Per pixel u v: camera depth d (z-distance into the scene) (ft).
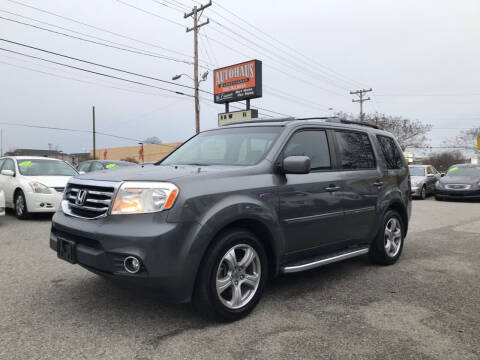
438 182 51.24
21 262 16.29
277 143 12.58
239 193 10.76
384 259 16.65
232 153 13.24
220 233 10.40
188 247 9.50
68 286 13.24
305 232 12.69
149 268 9.18
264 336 9.69
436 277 15.20
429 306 11.95
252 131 13.83
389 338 9.68
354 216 14.66
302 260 12.98
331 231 13.70
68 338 9.41
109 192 10.12
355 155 15.52
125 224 9.54
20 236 21.93
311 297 12.69
